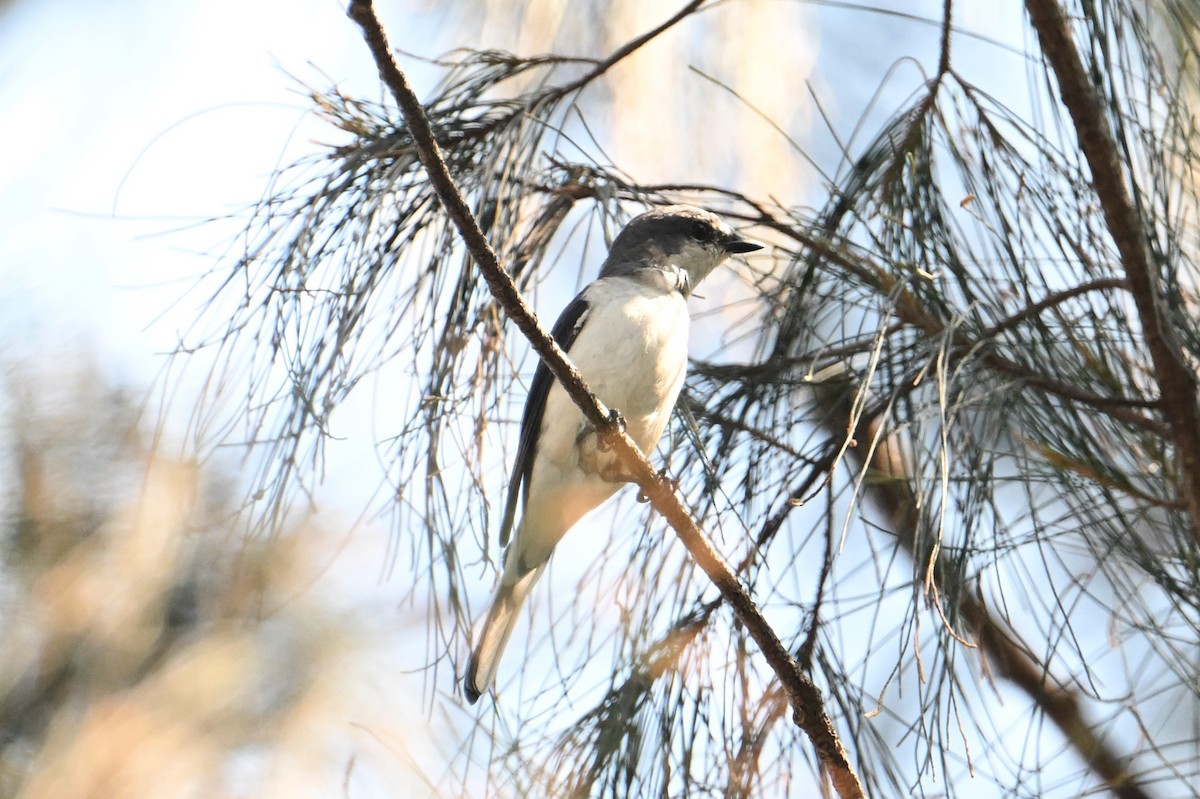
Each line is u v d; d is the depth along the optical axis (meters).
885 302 6.45
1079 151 6.19
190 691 5.48
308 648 5.88
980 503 6.02
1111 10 5.90
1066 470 6.14
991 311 6.43
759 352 7.15
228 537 6.04
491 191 6.64
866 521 6.30
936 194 6.67
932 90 6.78
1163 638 5.98
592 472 8.41
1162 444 6.08
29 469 6.07
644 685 6.33
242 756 5.50
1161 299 5.74
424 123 5.60
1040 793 6.19
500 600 8.09
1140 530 6.38
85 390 6.53
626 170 8.35
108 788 5.17
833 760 6.14
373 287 6.17
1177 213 5.95
